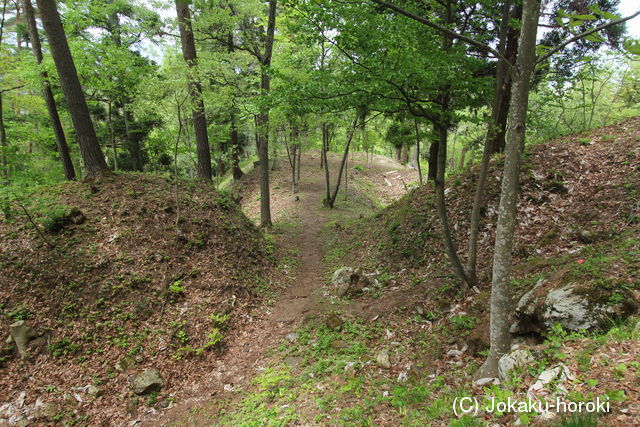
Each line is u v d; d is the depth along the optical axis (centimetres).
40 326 568
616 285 411
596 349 328
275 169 2505
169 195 952
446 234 691
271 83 1231
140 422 488
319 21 495
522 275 607
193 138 1805
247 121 1448
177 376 573
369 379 483
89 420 480
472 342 517
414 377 468
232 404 497
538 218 759
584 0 798
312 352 599
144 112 880
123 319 630
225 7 1105
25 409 471
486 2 602
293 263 1084
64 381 521
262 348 642
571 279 453
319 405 427
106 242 738
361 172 2702
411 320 654
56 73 970
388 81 520
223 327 685
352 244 1195
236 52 1144
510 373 362
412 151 3434
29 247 658
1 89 1226
